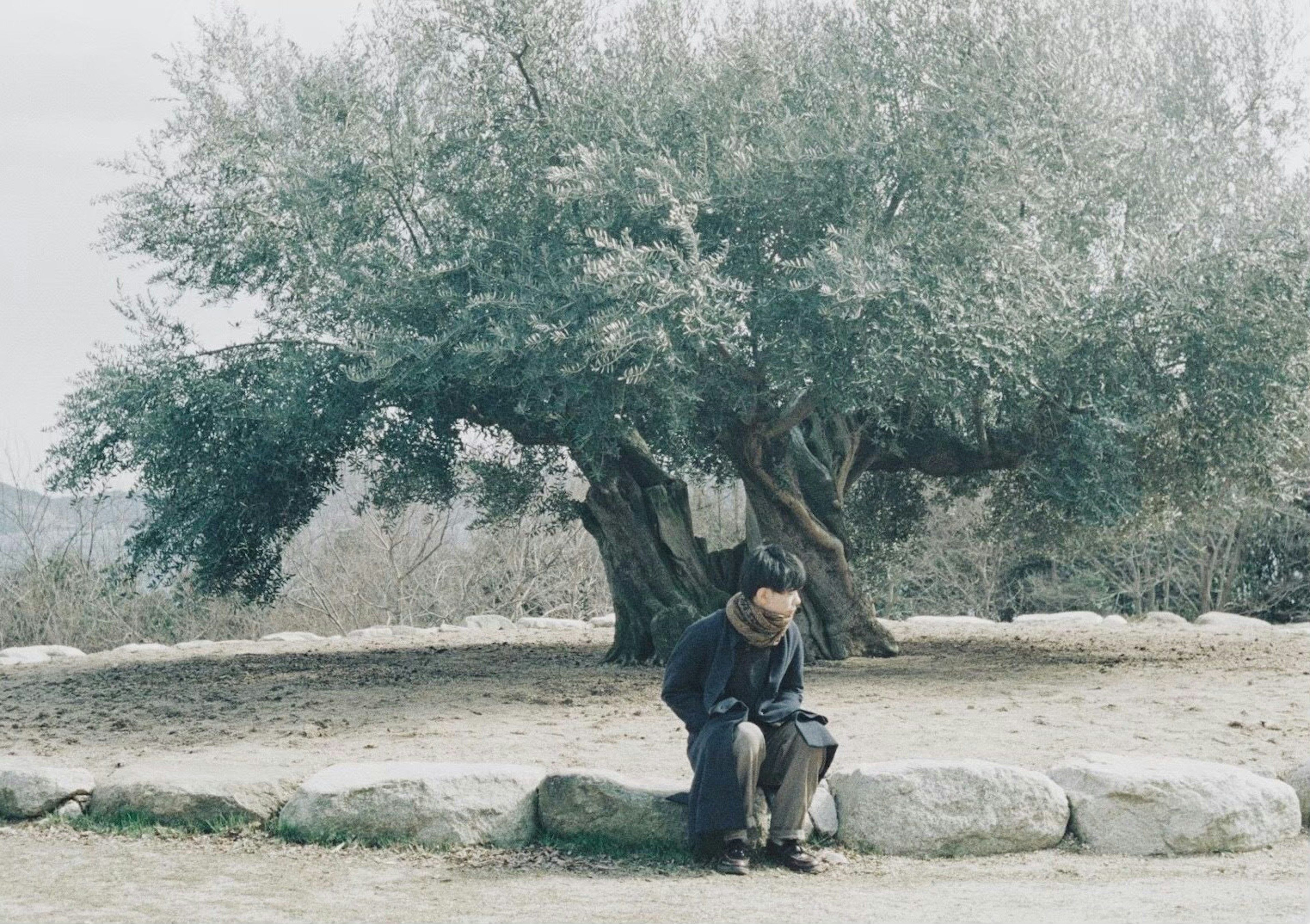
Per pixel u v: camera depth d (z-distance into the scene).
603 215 11.58
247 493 13.87
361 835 6.96
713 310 10.70
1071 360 12.20
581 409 11.92
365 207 12.73
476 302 11.19
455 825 6.95
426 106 12.88
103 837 7.17
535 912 5.66
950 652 15.20
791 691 6.73
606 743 8.89
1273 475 13.52
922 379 11.34
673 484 14.52
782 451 14.14
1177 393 12.29
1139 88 12.93
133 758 8.65
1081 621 20.11
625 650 14.27
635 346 11.01
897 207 11.98
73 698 12.16
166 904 5.85
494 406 13.37
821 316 11.12
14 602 29.47
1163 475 13.54
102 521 30.12
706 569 14.52
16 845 7.01
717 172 11.59
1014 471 15.61
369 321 12.20
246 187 13.65
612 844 6.88
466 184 12.58
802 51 12.86
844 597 14.46
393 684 12.40
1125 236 12.25
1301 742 8.64
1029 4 11.88
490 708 10.62
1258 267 11.84
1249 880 6.25
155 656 16.86
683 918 5.53
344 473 15.06
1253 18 13.43
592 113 12.18
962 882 6.25
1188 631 18.14
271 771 7.64
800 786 6.55
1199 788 6.86
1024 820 6.83
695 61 12.50
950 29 11.94
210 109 13.65
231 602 28.53
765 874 6.43
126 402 13.46
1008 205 11.30
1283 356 11.92
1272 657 14.07
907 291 10.87
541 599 31.14
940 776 6.83
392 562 29.78
